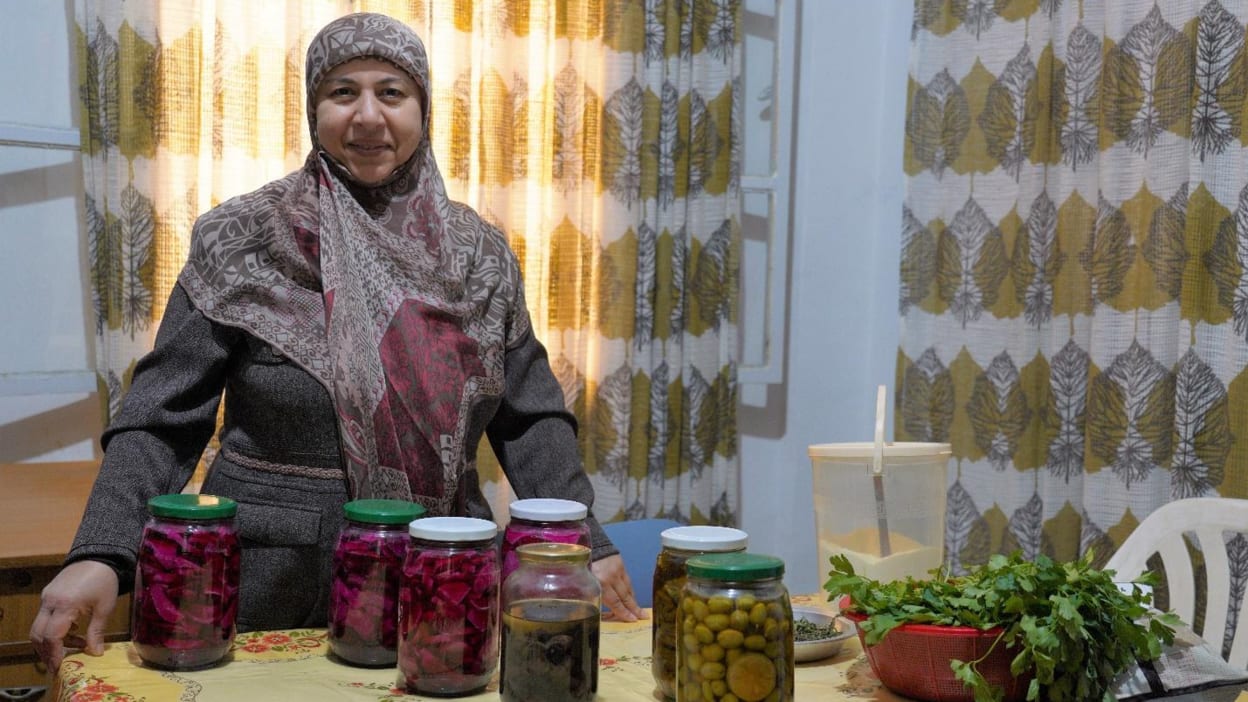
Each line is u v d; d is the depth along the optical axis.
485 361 1.59
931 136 2.84
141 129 2.28
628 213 2.66
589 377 2.72
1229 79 2.17
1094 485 2.40
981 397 2.70
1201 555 2.23
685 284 2.74
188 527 1.17
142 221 2.29
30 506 2.00
